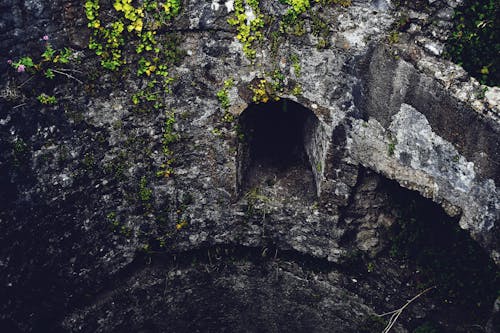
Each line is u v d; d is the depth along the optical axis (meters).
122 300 6.29
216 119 5.81
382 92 5.01
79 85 5.34
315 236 6.17
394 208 5.72
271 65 5.47
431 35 4.75
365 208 5.89
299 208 6.11
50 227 5.55
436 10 4.68
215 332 7.07
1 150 5.04
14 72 4.99
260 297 6.80
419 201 5.49
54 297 5.81
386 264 5.91
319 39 5.21
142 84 5.57
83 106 5.43
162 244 6.38
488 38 4.55
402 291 5.78
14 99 5.02
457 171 4.66
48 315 5.82
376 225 5.95
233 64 5.54
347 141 5.50
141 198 6.07
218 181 6.14
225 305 6.96
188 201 6.23
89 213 5.81
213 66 5.57
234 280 6.71
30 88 5.09
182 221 6.32
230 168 6.05
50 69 5.13
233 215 6.32
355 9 5.00
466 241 5.25
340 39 5.12
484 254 5.14
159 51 5.47
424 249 5.62
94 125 5.55
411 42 4.81
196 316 6.95
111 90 5.50
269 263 6.55
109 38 5.27
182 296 6.68
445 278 5.48
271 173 6.52
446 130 4.61
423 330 5.62
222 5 5.30
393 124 5.03
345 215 6.00
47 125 5.29
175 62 5.53
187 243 6.46
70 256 5.80
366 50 5.02
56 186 5.48
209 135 5.89
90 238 5.91
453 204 4.81
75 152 5.52
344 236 6.09
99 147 5.66
